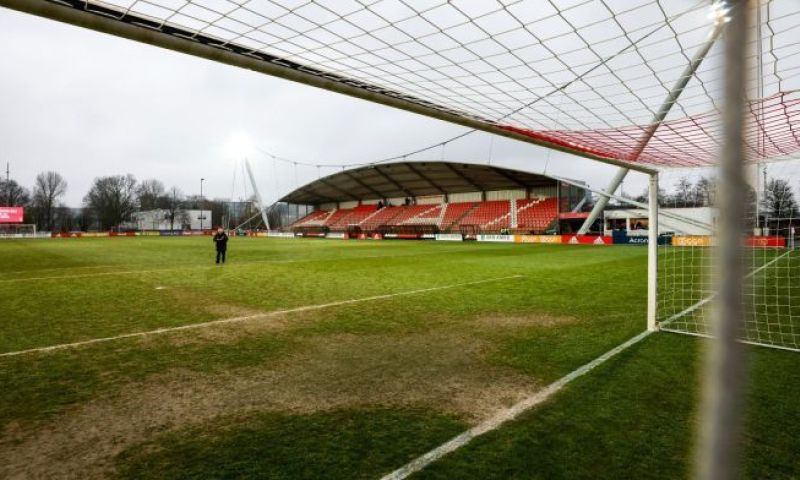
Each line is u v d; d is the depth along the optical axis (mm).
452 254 20125
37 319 6488
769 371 4156
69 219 62656
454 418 3254
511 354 4773
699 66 3736
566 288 9422
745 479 2494
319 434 3031
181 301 7992
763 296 8328
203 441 2951
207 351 4953
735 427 652
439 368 4371
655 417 3209
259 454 2777
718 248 647
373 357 4734
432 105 4508
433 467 2604
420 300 8062
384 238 44438
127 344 5215
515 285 9930
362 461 2680
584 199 39656
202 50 3227
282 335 5641
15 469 2648
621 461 2641
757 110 4000
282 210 68812
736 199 637
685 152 5914
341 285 10031
